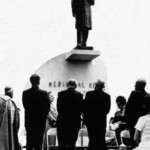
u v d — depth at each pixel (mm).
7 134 11422
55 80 16031
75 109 11195
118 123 13047
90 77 16203
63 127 11188
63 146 11273
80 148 12164
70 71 16109
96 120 11242
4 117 11453
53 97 15656
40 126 11430
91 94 11297
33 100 11367
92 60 16266
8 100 11555
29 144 11422
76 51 14953
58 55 16141
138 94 11734
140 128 8508
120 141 12656
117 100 13484
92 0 14969
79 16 14898
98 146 11289
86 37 15086
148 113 8625
